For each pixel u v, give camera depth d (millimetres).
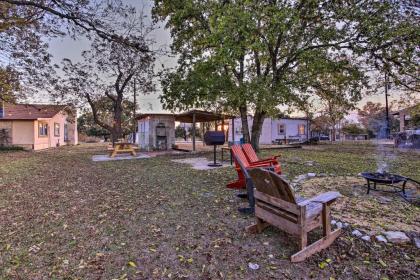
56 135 20547
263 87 8039
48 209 3729
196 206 3793
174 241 2664
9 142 16297
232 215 3389
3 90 8484
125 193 4609
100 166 8195
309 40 8820
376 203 3650
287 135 24141
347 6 7906
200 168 7477
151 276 2066
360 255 2322
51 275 2088
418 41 7059
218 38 7418
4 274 2096
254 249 2471
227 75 9312
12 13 5832
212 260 2293
